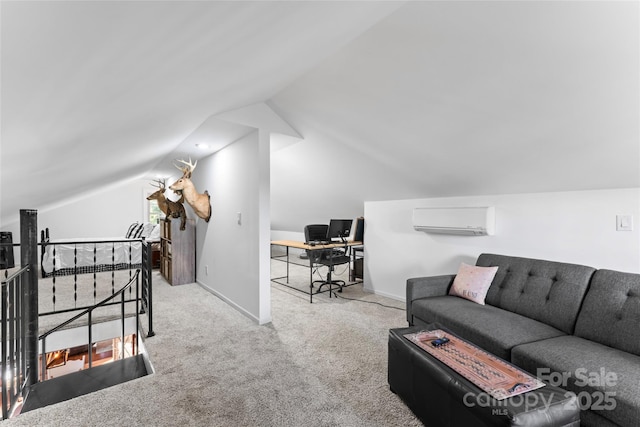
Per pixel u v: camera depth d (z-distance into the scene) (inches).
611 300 74.2
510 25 56.2
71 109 48.8
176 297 158.1
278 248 335.0
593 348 67.6
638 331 66.7
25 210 84.5
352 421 66.0
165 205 177.0
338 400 73.0
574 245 96.2
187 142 140.2
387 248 162.9
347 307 144.2
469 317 86.5
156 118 79.7
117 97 52.9
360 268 203.2
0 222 163.9
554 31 54.5
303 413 68.4
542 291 89.2
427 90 80.4
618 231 87.4
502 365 60.0
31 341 86.3
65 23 27.4
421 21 61.9
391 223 160.6
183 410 69.1
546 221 102.8
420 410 65.0
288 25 50.4
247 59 60.1
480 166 103.3
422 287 107.1
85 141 71.6
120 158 115.9
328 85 95.6
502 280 101.2
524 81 66.6
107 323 122.9
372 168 138.5
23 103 39.4
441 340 70.2
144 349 102.9
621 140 71.4
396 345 73.1
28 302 85.5
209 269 170.1
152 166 196.5
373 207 170.4
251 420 66.1
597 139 73.7
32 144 55.3
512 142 86.2
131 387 77.6
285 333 112.6
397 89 84.5
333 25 58.9
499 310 93.1
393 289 160.4
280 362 90.7
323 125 121.0
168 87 59.2
